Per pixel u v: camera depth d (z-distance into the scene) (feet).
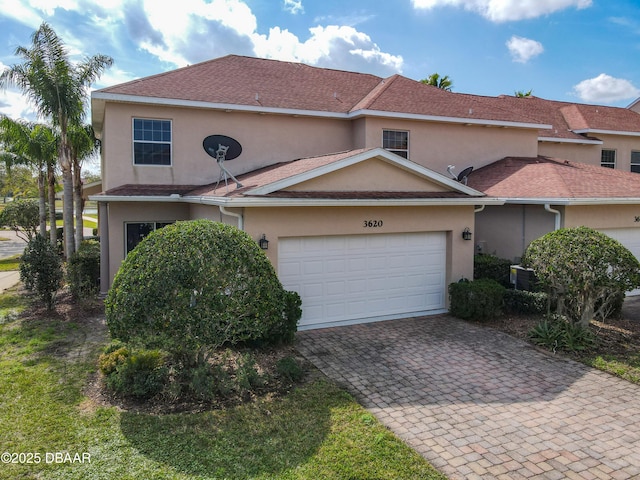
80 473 16.93
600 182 49.67
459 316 39.29
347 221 37.27
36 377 25.75
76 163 71.61
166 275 21.57
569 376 27.22
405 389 25.26
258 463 17.72
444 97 61.26
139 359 23.73
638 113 84.74
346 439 19.58
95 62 55.21
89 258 49.03
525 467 18.01
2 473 16.87
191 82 53.11
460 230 41.88
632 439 20.20
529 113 73.20
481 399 24.09
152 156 49.98
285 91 57.16
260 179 40.42
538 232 47.32
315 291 37.04
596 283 30.55
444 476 17.25
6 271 69.31
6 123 67.67
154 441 19.13
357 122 56.24
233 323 22.44
